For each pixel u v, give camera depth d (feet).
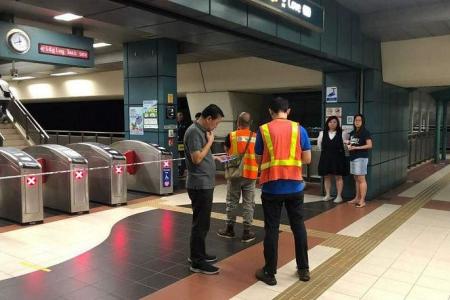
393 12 22.80
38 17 23.81
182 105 48.29
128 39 29.09
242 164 16.65
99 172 24.29
